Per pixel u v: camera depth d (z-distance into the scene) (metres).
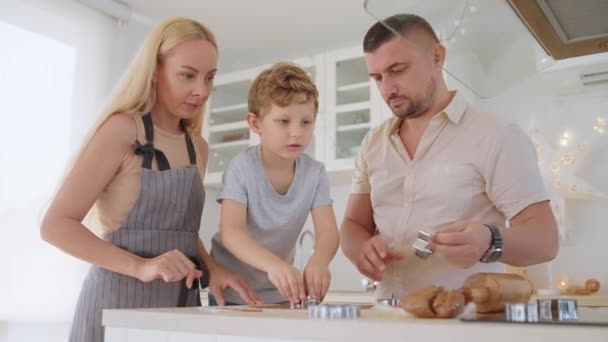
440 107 1.23
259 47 3.22
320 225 1.35
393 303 0.81
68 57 2.59
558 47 1.04
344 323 0.61
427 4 0.87
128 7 2.79
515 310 0.59
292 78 1.31
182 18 1.22
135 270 1.03
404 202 1.24
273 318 0.66
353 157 2.85
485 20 0.92
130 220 1.12
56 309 2.40
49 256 2.41
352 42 3.14
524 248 1.00
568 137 2.43
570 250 2.37
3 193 2.33
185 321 0.74
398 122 1.31
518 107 2.53
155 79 1.19
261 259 1.11
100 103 2.67
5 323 2.52
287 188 1.34
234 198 1.26
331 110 2.96
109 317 0.82
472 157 1.16
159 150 1.15
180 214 1.17
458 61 1.05
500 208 1.14
